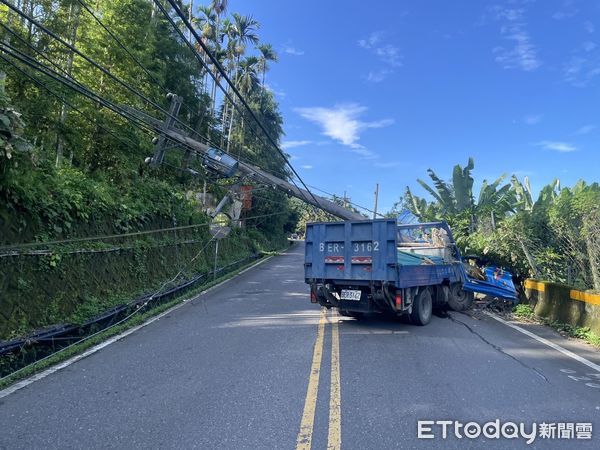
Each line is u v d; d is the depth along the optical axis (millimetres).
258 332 8656
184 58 24828
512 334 8680
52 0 12391
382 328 9055
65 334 8438
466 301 11672
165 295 13109
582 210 10891
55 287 8781
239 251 29688
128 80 16031
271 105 45125
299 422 4367
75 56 14477
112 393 5250
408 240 12008
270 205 43812
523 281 12211
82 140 14203
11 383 5625
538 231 12789
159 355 6965
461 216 18094
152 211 15164
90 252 10258
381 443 3936
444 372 6008
